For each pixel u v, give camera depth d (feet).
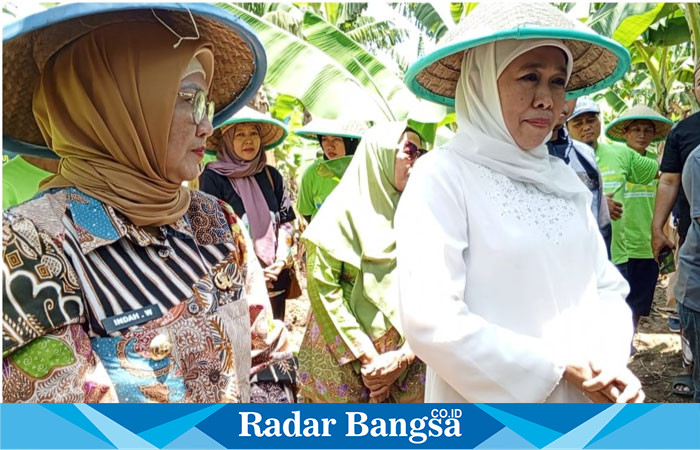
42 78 4.34
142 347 3.94
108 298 3.92
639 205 15.61
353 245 7.69
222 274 4.60
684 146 11.57
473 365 4.46
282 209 13.01
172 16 4.49
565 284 4.92
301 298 21.95
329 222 7.76
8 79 4.49
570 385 4.91
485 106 5.15
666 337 17.90
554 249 4.88
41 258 3.67
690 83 24.99
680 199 11.49
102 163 4.13
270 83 12.67
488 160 4.98
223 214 4.93
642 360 16.07
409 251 4.77
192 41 4.38
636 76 30.55
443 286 4.58
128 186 4.14
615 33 14.47
